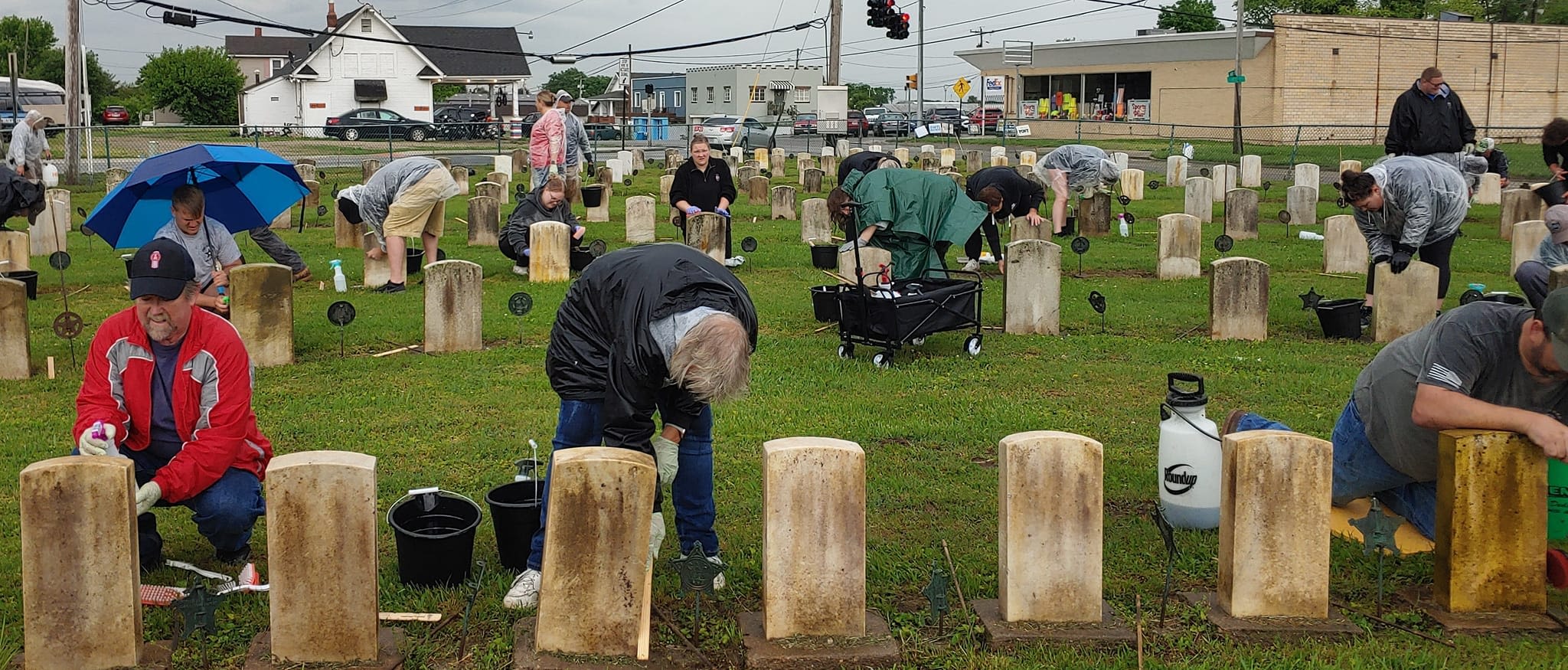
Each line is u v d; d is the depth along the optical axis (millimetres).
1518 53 49219
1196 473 5324
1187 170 29172
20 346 8422
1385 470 4996
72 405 7758
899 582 4867
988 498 5879
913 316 8727
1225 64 48750
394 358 9172
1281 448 4340
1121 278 13508
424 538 4586
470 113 62219
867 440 6949
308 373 8664
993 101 59688
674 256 4188
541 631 4074
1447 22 48312
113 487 3830
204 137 36750
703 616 4488
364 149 38250
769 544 4145
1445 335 4512
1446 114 14203
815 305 10133
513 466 6410
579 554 4023
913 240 10508
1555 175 12266
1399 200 9477
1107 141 45500
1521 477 4402
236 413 4602
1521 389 4523
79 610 3859
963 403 7785
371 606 3998
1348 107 48062
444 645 4266
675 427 4387
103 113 55906
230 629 4348
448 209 21188
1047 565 4328
